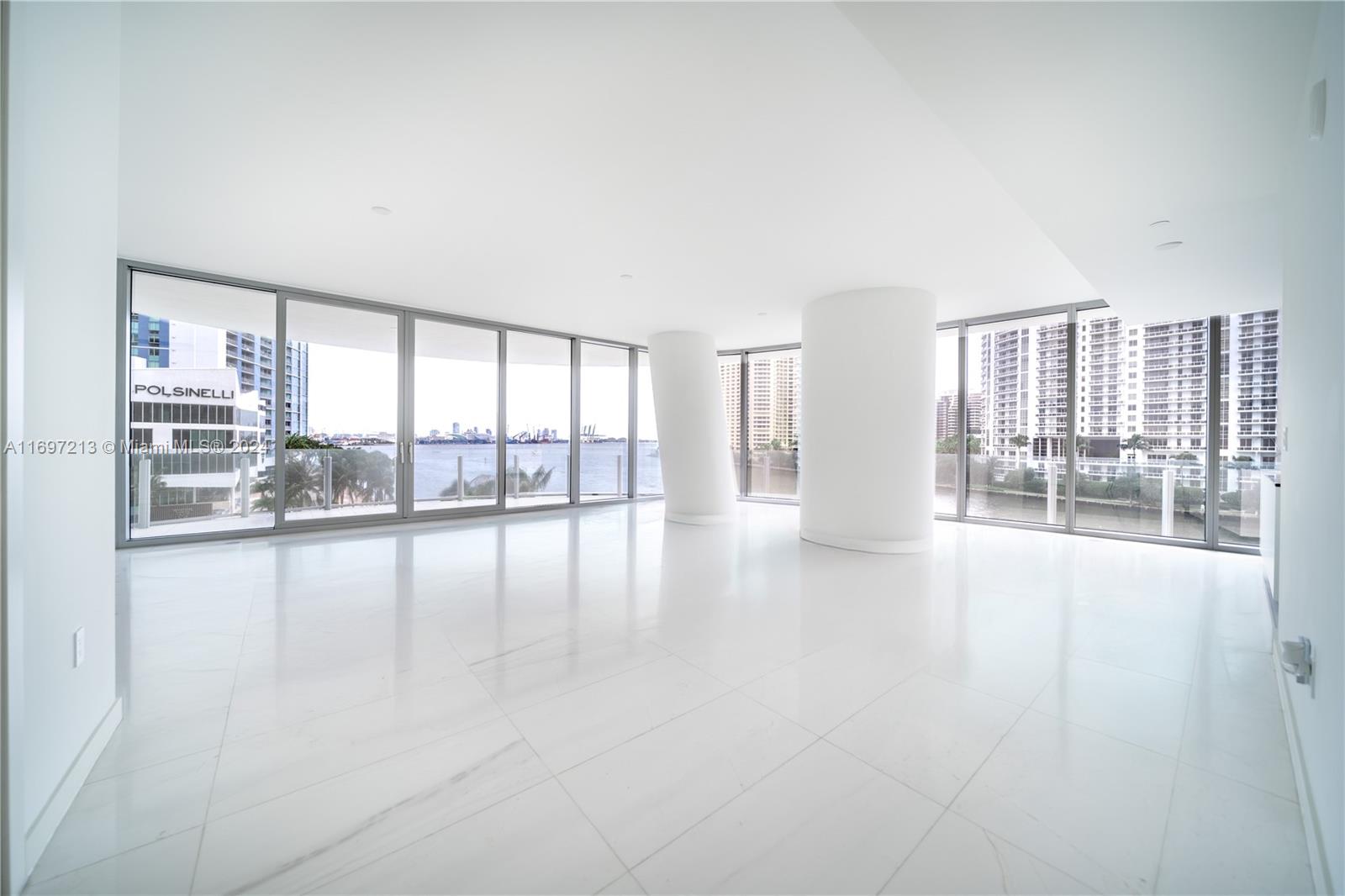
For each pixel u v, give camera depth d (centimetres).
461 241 510
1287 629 228
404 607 413
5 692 145
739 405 1191
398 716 249
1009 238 482
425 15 236
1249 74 219
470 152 349
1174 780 204
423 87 285
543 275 615
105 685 225
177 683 281
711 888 155
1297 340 207
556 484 997
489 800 192
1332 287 156
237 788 198
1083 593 458
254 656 316
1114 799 193
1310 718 180
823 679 289
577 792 197
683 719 248
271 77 278
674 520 872
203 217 459
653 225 464
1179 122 256
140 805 188
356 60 265
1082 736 234
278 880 157
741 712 254
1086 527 743
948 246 504
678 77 275
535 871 161
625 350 1109
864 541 631
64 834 173
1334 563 150
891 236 481
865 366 636
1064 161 296
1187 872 161
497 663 308
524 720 246
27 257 165
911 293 625
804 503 706
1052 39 202
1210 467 652
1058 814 186
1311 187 185
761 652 325
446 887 155
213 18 237
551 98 293
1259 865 164
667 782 203
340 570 530
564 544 673
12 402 145
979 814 186
